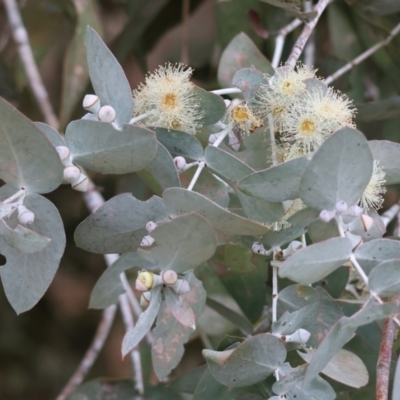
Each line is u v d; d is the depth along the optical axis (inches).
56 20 33.7
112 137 22.4
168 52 37.4
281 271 21.4
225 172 23.5
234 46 27.2
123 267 25.3
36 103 32.1
